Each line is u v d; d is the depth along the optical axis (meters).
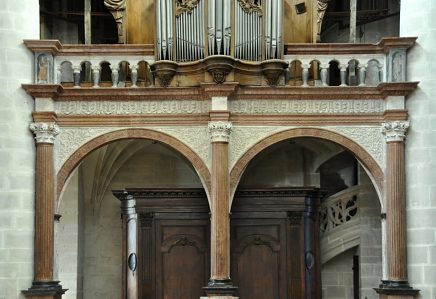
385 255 18.05
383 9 21.86
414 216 17.83
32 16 18.44
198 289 20.14
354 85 19.62
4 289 17.36
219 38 18.08
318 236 20.42
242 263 20.11
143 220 20.34
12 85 17.88
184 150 18.30
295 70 19.38
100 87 18.25
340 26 22.50
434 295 17.48
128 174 22.97
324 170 23.22
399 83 17.88
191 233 20.31
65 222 21.28
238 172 18.17
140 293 20.14
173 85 18.50
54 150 18.20
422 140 17.92
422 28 18.11
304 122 18.34
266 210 20.22
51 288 17.62
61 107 18.38
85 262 22.72
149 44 18.69
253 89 18.23
